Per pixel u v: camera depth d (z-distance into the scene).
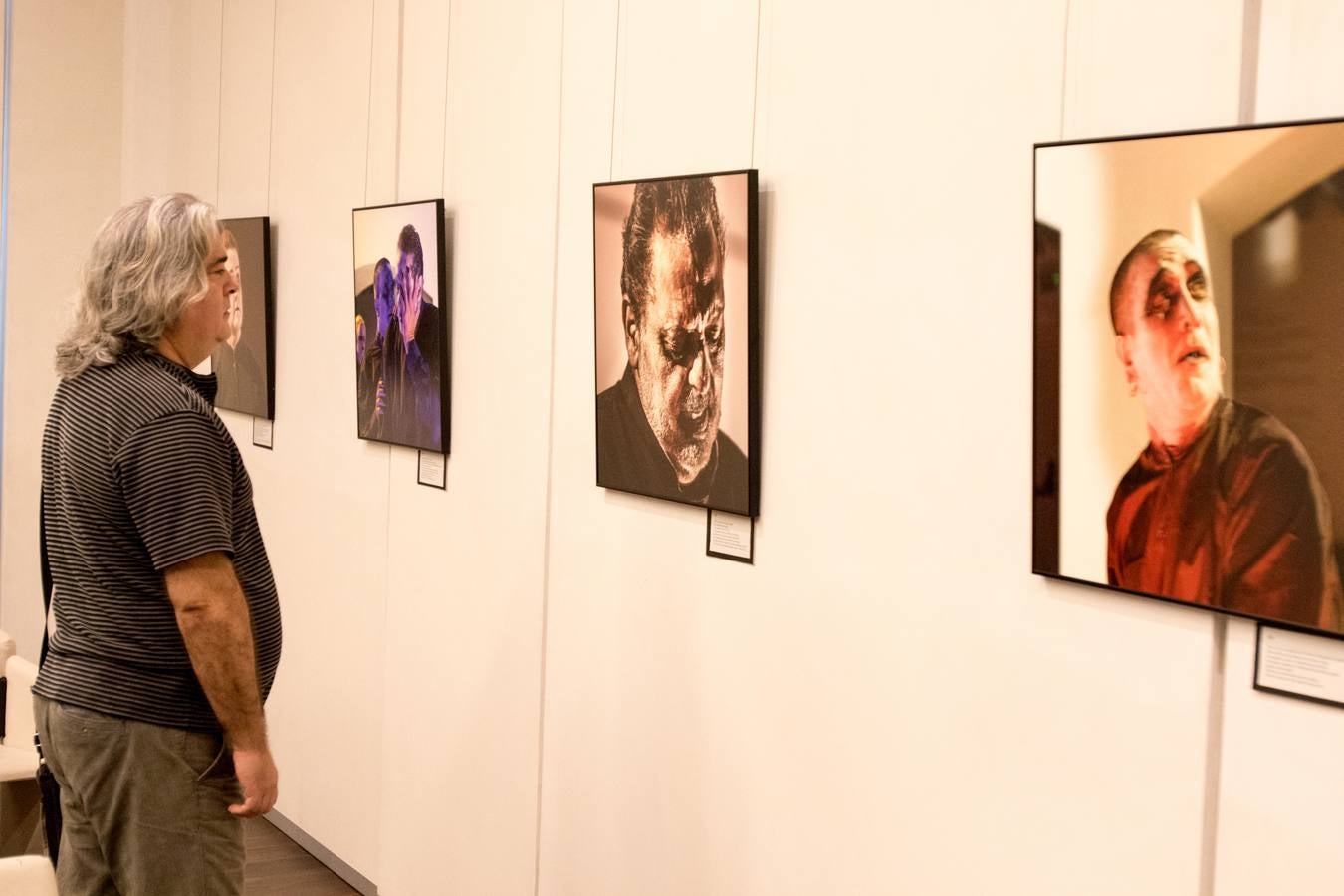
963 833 3.19
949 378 3.20
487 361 5.09
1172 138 2.58
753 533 3.81
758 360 3.71
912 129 3.28
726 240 3.73
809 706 3.63
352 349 6.12
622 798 4.38
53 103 8.60
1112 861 2.85
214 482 3.12
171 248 3.19
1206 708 2.66
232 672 3.09
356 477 6.08
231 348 7.29
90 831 3.24
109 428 3.08
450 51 5.34
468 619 5.23
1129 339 2.69
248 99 7.18
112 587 3.12
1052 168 2.80
